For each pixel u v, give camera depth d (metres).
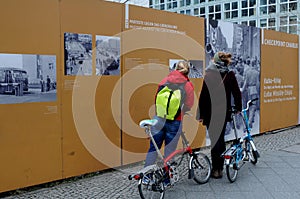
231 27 7.68
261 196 4.69
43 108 4.84
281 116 9.55
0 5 4.38
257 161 6.30
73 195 4.68
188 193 4.79
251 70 8.32
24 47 4.61
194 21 6.83
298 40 10.05
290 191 4.87
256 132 8.67
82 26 5.18
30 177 4.79
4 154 4.53
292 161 6.38
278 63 9.27
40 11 4.73
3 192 4.62
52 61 4.89
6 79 4.48
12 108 4.55
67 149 5.15
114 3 5.55
